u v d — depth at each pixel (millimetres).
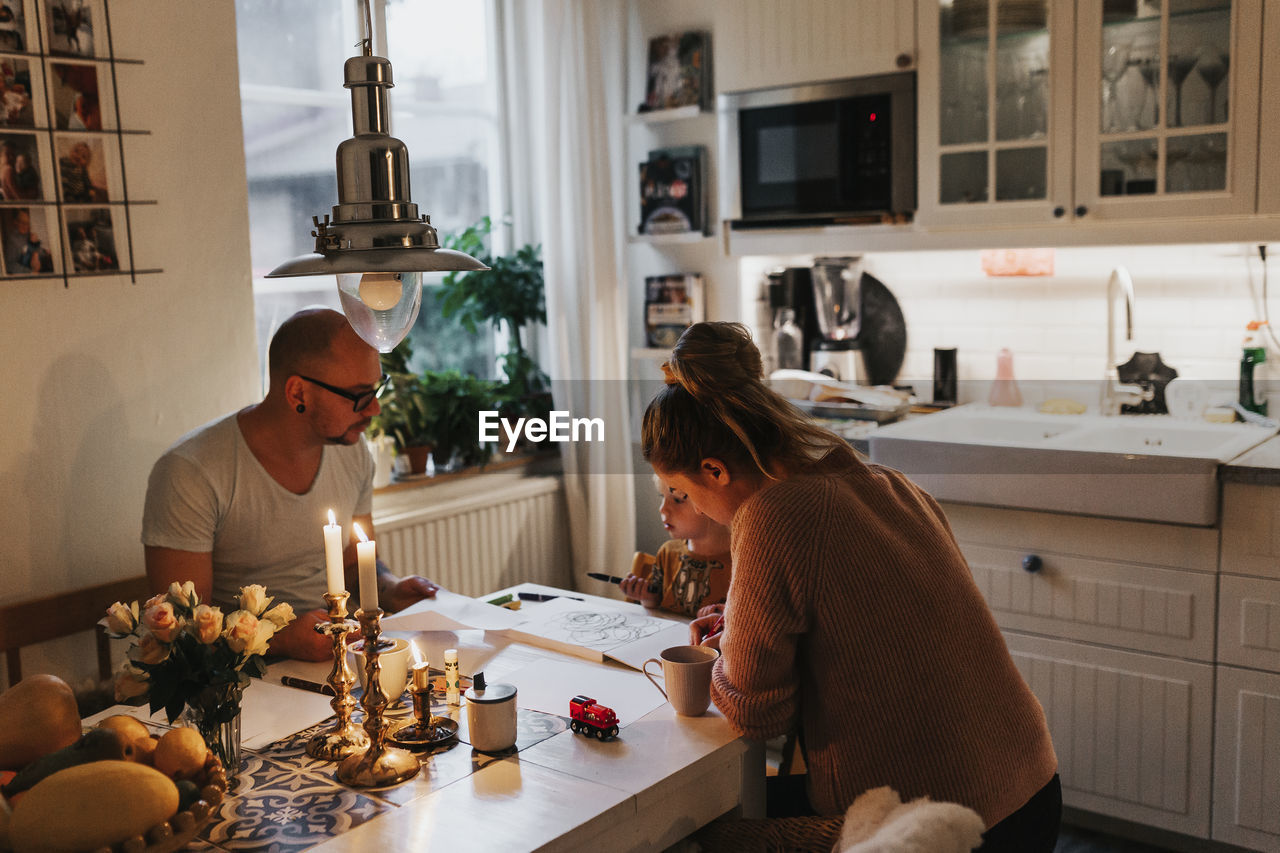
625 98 3725
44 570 2361
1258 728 2492
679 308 3686
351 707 1526
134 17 2418
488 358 3854
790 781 1813
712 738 1545
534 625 2049
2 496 2293
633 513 3697
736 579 1496
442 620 1931
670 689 1627
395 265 1369
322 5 3279
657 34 3658
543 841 1262
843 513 1455
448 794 1389
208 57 2549
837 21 3129
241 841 1283
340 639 1506
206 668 1385
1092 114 2779
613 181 3625
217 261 2596
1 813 1208
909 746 1428
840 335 3521
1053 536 2715
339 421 2064
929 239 3107
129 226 2436
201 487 2047
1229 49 2596
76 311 2373
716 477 1565
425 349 3662
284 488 2146
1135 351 3107
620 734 1568
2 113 2225
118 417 2453
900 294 3473
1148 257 3064
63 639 2402
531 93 3738
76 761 1299
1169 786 2625
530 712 1657
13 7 2234
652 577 2199
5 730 1408
